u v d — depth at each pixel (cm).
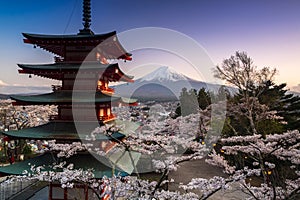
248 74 1625
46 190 1473
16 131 1185
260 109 1817
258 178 1548
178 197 558
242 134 1775
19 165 1088
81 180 710
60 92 1208
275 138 784
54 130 1131
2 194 1409
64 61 1230
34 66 1238
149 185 608
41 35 1209
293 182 771
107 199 780
